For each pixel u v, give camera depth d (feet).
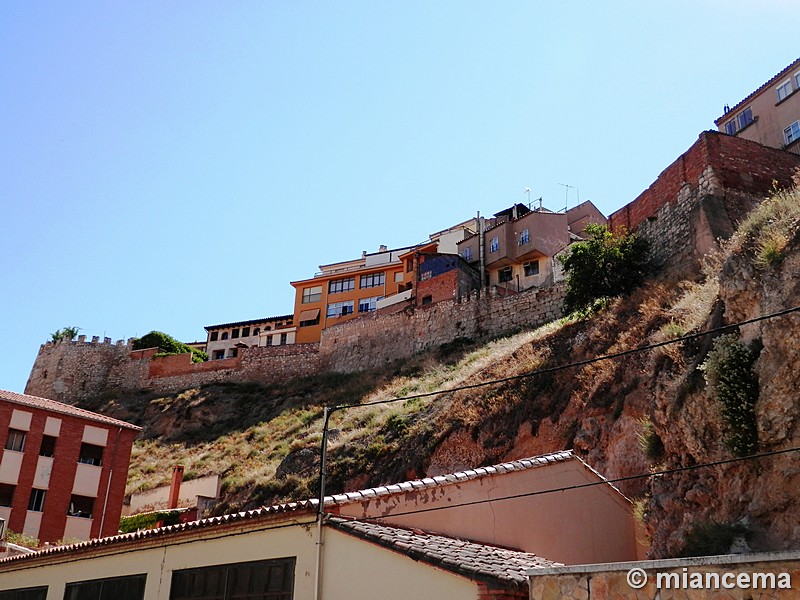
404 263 242.78
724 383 49.73
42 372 264.11
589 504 55.06
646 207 134.82
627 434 81.46
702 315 68.95
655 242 129.08
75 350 262.67
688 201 122.31
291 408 191.21
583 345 108.58
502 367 123.85
